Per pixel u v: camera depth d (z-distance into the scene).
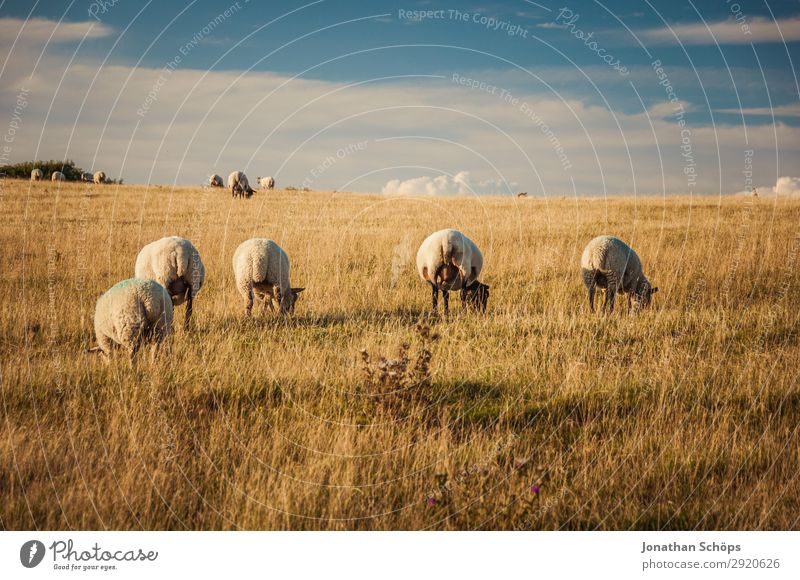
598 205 31.00
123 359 8.09
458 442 6.59
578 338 9.71
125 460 5.84
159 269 10.45
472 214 27.53
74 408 6.80
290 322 10.99
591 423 6.94
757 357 8.81
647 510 5.48
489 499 5.44
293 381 7.96
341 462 5.99
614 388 7.80
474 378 8.23
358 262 17.11
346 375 8.12
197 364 8.28
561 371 8.41
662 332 10.25
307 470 5.86
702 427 6.80
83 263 15.67
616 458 6.18
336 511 5.34
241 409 7.07
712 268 14.80
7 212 26.56
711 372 8.30
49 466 5.71
